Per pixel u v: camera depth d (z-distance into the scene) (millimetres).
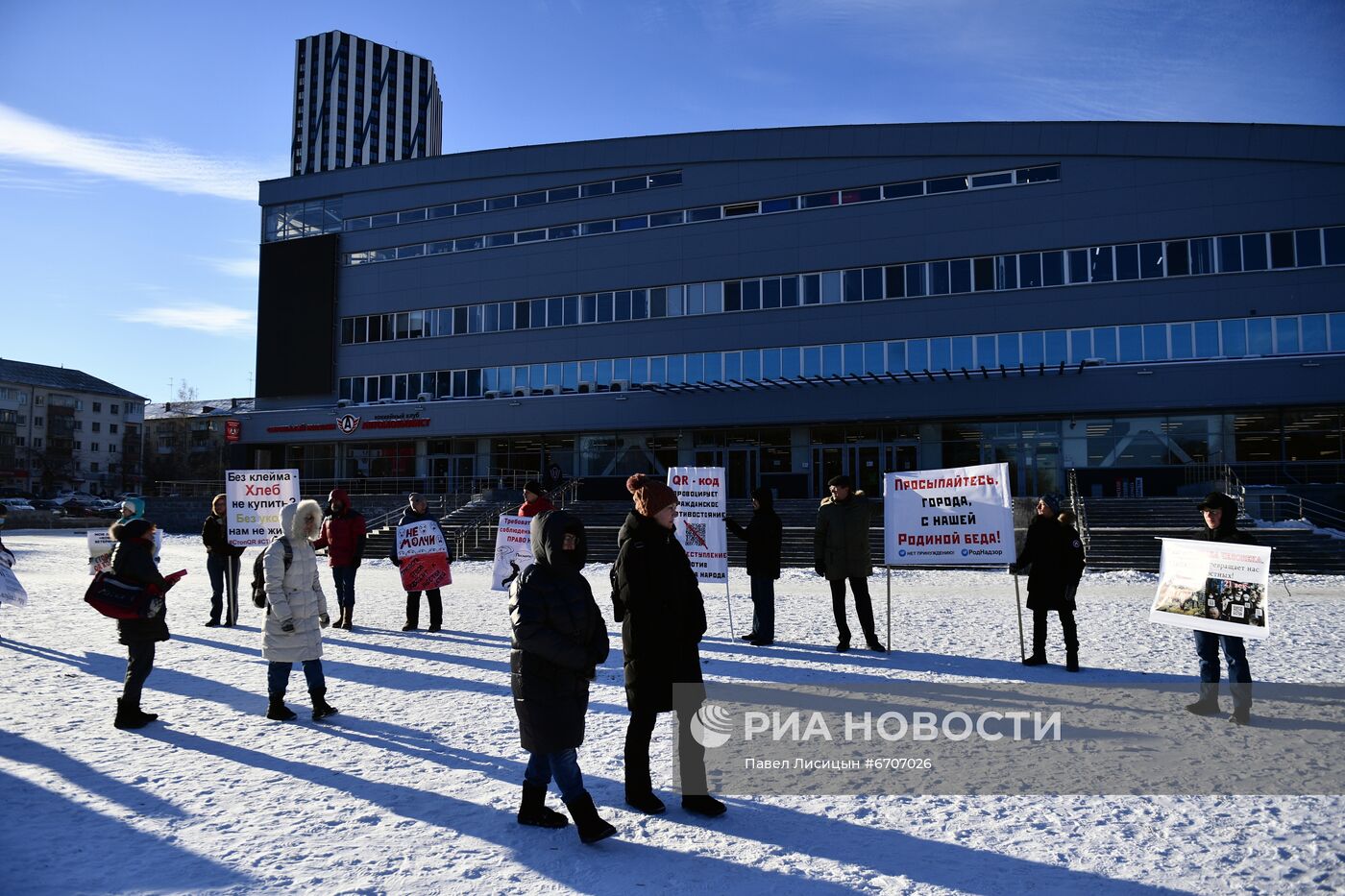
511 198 44969
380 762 6043
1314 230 32125
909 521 10562
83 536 43562
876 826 4820
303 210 49562
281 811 5043
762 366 39188
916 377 36250
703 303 40531
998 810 5055
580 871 4223
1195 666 9391
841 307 38062
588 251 42875
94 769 5809
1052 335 34844
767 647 10844
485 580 21453
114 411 105688
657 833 4750
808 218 38906
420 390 45875
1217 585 7051
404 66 150750
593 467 42781
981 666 9477
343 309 48094
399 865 4281
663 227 41531
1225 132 33156
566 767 4621
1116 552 22281
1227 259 32969
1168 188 33812
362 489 47031
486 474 44844
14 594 11016
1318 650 10320
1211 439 33062
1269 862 4277
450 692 8266
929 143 37094
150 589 6957
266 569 7137
